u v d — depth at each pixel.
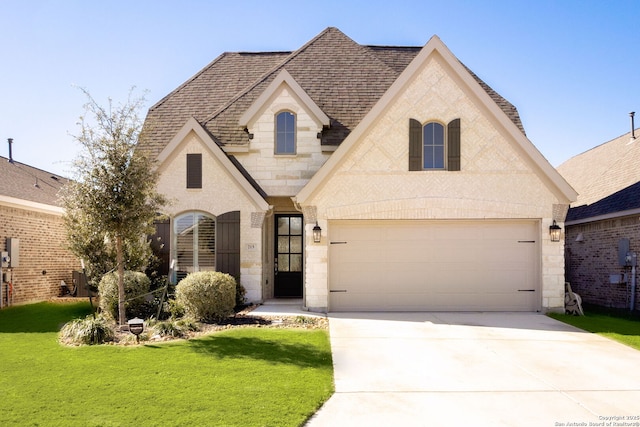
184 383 7.34
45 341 10.28
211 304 12.34
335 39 19.16
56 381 7.41
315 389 7.19
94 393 6.89
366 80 17.56
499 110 14.00
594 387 7.56
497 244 14.36
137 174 11.28
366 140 14.20
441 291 14.34
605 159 21.20
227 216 15.30
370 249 14.41
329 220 14.27
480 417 6.39
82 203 10.97
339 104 16.89
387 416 6.39
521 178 14.14
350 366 8.58
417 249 14.41
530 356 9.30
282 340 10.24
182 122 17.61
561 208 14.13
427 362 8.84
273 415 6.17
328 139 15.98
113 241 11.72
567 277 19.38
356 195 14.15
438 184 14.16
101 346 9.71
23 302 16.98
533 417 6.41
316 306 14.08
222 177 15.40
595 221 17.19
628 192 16.00
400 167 14.17
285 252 17.12
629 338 10.78
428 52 14.07
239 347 9.56
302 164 16.06
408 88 14.23
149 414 6.15
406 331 11.44
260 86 17.72
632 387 7.57
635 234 15.12
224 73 19.55
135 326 10.05
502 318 13.20
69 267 20.31
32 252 17.61
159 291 13.68
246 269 15.25
